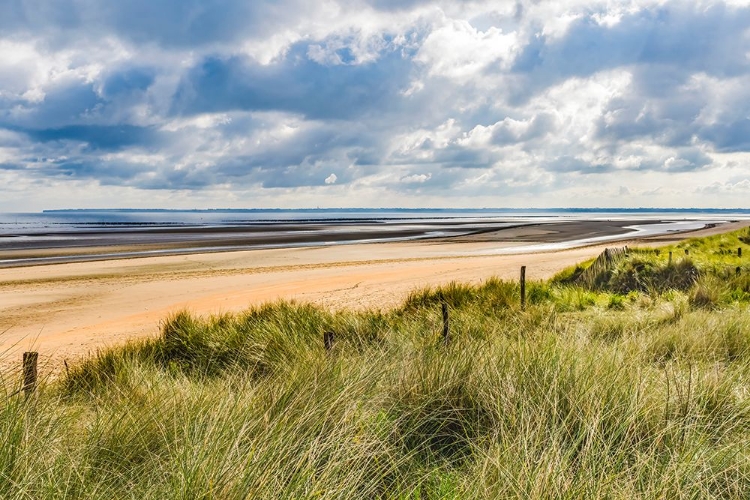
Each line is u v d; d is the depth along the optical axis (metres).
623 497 2.21
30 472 2.35
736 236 32.53
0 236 71.31
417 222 138.88
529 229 81.56
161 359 7.40
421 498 2.57
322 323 8.16
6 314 15.59
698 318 7.15
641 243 47.28
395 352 5.11
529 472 2.33
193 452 2.45
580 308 10.55
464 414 3.40
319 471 2.51
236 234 72.56
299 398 3.28
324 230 85.31
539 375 3.60
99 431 2.96
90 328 13.14
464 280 19.72
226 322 8.99
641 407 3.12
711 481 2.44
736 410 3.30
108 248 46.16
